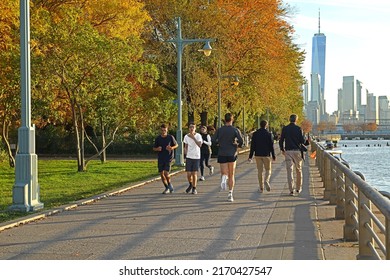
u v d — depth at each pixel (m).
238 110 81.62
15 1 34.91
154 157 73.19
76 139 41.91
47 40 36.31
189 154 26.11
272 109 86.12
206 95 66.25
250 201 23.30
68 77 37.75
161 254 13.19
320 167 36.97
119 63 38.12
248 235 15.54
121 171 42.44
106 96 39.62
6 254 13.29
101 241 14.79
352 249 13.69
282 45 70.38
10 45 37.06
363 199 11.33
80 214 19.81
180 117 47.44
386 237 8.45
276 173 39.88
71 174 39.19
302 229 16.50
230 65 67.50
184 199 24.06
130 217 18.97
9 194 26.69
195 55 64.88
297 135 25.58
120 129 57.25
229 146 23.39
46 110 39.88
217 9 64.25
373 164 84.38
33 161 20.34
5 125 49.72
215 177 36.22
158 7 63.84
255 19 66.19
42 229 16.70
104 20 50.47
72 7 41.81
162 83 67.69
